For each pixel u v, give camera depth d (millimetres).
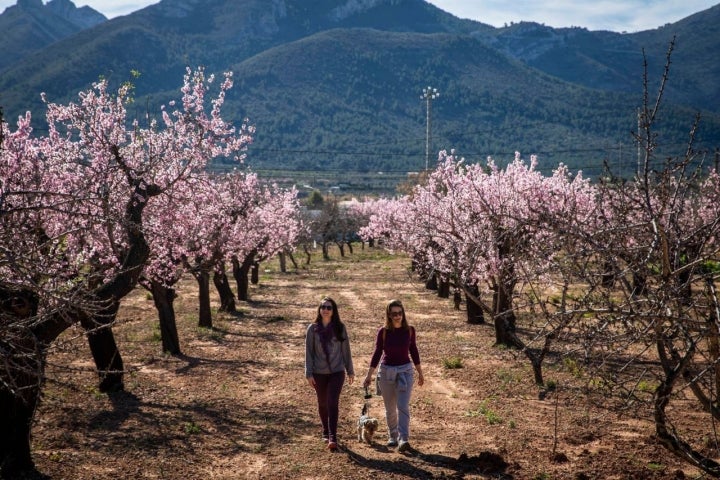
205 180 14750
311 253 81375
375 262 64625
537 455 8742
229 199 23172
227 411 11383
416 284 41156
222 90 14398
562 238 6656
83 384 13055
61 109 13117
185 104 14273
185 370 15141
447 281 27438
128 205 11648
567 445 9289
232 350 18188
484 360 16281
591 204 17594
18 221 7379
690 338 5848
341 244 75250
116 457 8695
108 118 13477
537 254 7195
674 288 6000
